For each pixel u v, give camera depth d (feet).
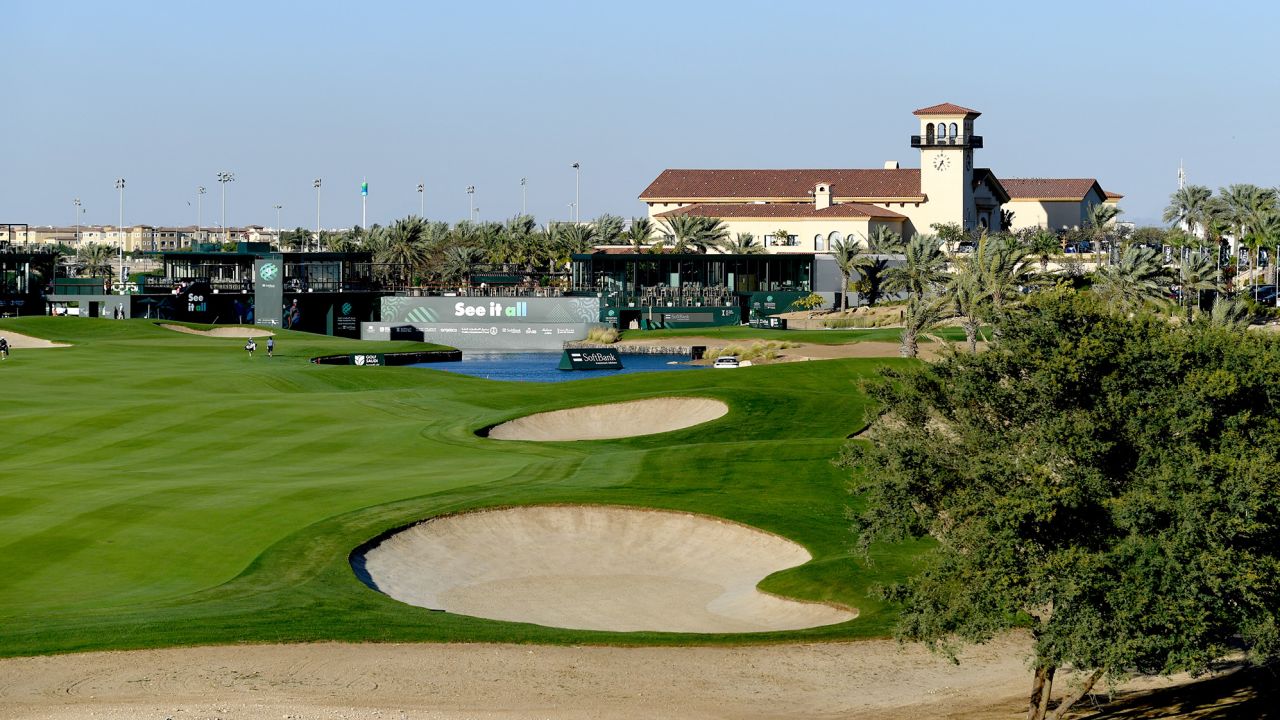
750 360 435.12
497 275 643.04
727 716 97.91
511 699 99.96
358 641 112.98
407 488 174.91
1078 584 85.97
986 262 339.16
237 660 106.52
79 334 446.19
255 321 546.26
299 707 95.09
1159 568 85.56
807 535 156.97
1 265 599.57
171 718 91.25
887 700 104.58
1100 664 86.99
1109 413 91.04
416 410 262.06
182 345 418.92
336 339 476.13
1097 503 89.40
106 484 172.65
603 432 248.73
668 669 111.24
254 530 151.23
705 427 240.12
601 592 143.84
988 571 90.99
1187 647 85.87
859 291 592.19
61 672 102.32
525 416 248.93
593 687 104.68
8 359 357.82
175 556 141.18
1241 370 91.20
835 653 117.70
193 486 172.14
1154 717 99.55
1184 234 595.88
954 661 101.45
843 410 253.44
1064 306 95.81
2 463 193.57
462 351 545.85
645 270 603.67
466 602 138.00
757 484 182.50
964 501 93.50
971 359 97.86
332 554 142.41
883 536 103.45
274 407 253.65
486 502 165.58
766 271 602.85
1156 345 92.02
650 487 179.63
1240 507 84.58
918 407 100.63
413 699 98.84
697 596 143.43
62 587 129.80
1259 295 516.32
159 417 236.43
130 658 106.11
